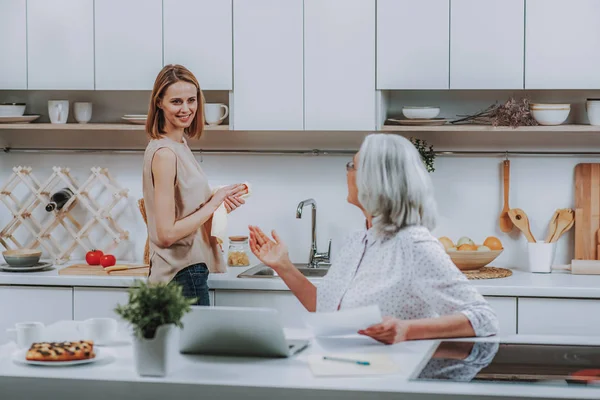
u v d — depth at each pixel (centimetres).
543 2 381
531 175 417
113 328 235
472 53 386
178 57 405
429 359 212
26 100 451
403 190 236
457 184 421
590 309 358
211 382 195
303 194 432
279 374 201
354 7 391
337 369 204
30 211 444
